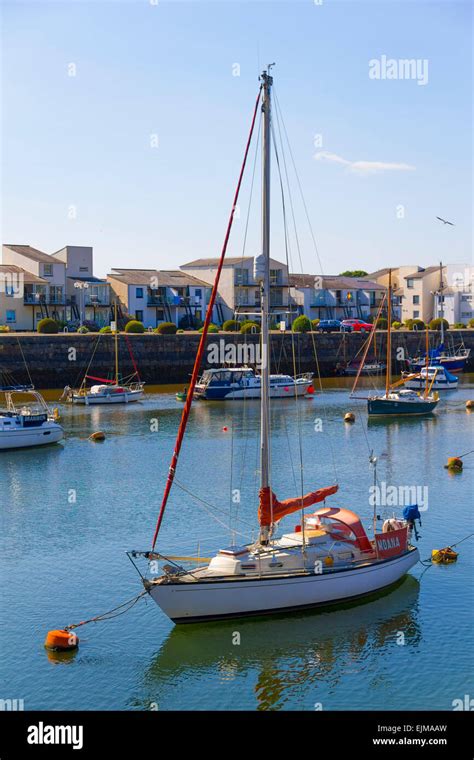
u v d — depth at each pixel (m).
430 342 131.62
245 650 25.81
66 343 100.06
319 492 29.17
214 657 25.53
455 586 30.56
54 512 41.91
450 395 98.12
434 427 71.19
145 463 54.75
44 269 123.38
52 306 123.88
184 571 26.83
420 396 85.44
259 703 23.14
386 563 29.08
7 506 43.28
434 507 41.91
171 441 63.50
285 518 39.56
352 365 120.50
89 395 85.88
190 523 39.38
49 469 53.00
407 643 26.12
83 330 110.56
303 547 27.56
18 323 120.44
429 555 34.06
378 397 78.44
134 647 26.23
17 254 125.12
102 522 39.81
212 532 37.78
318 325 129.12
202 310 138.12
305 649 25.81
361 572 28.16
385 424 72.94
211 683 24.17
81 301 126.75
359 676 24.38
